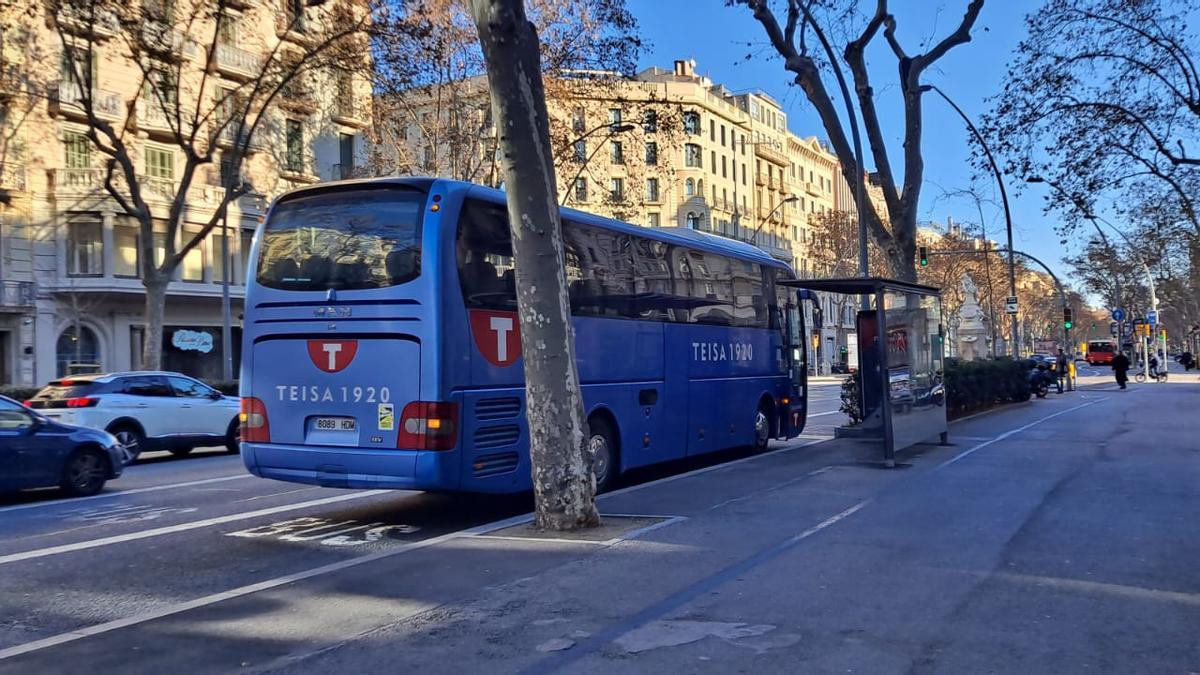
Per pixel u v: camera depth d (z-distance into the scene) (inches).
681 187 2920.8
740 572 273.1
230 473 597.0
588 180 1777.8
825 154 4023.1
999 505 390.9
